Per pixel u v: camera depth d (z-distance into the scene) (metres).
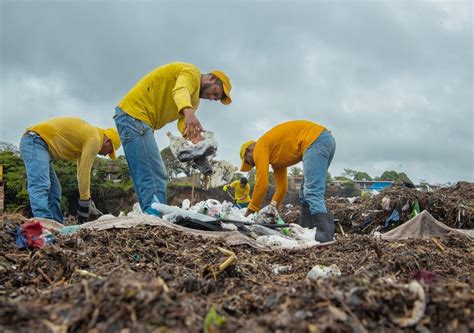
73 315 1.89
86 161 6.86
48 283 3.21
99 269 3.34
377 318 1.97
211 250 4.47
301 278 3.56
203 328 1.84
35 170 6.41
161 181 6.18
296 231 6.97
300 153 7.30
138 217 5.36
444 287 2.20
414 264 3.75
